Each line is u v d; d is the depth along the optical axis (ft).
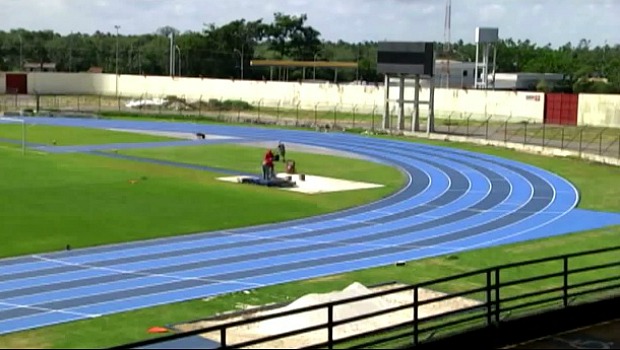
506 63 613.52
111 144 246.47
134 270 104.01
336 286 97.30
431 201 161.48
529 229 136.26
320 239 125.80
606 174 199.41
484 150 244.42
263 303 89.56
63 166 196.44
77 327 79.97
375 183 184.44
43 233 124.16
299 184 180.65
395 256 115.24
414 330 53.26
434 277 102.73
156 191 166.30
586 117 298.56
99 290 94.17
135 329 79.25
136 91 430.20
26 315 83.97
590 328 57.21
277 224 136.56
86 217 137.49
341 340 46.62
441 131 289.12
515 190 175.73
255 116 346.95
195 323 80.53
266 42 622.95
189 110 371.15
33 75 432.25
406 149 246.68
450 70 435.12
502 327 53.67
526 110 313.73
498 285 55.01
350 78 556.51
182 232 128.16
